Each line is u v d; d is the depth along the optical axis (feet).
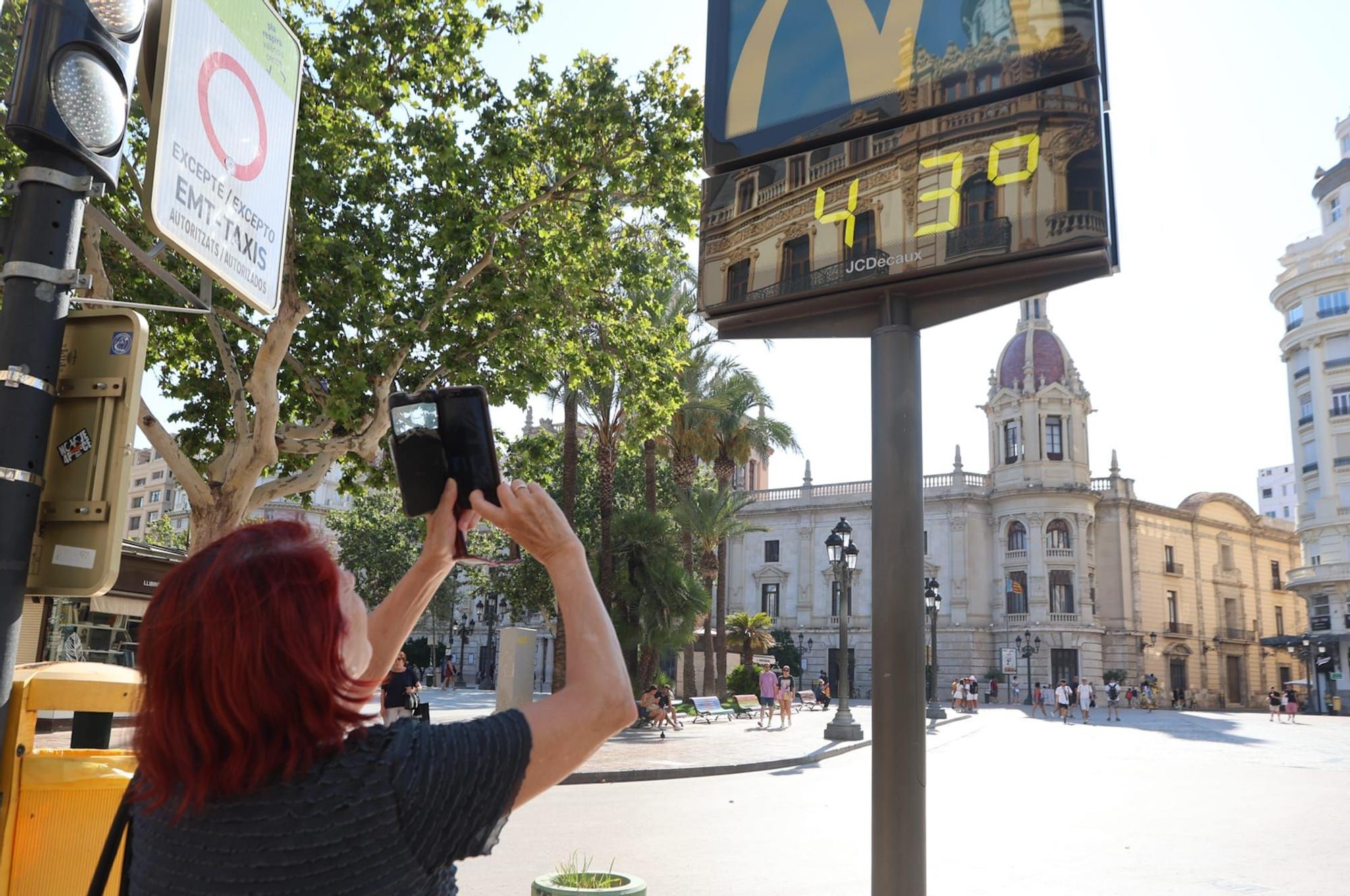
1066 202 12.83
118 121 9.29
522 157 44.06
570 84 46.01
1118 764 62.28
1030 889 24.91
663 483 128.06
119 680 10.39
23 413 8.44
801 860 27.94
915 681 12.90
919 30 14.47
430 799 4.07
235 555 4.29
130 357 9.05
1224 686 219.00
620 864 26.91
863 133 14.66
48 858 9.57
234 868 3.90
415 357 48.70
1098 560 205.67
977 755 68.80
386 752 4.12
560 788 42.93
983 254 13.24
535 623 204.85
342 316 42.42
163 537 207.82
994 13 13.84
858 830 33.22
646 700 77.97
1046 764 61.41
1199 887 25.22
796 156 15.26
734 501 125.29
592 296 48.96
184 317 46.03
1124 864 28.17
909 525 13.48
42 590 8.79
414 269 44.16
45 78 8.76
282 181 14.67
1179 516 219.41
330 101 42.65
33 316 8.60
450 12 42.88
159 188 11.36
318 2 42.96
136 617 67.92
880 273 13.98
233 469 39.81
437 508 5.52
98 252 35.04
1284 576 247.50
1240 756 69.82
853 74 14.93
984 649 194.29
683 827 33.22
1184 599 215.92
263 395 38.60
